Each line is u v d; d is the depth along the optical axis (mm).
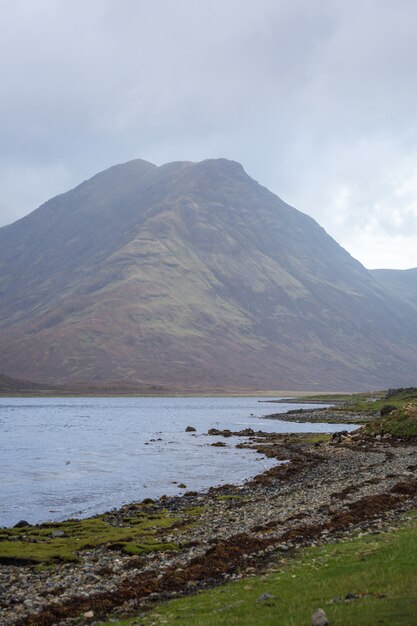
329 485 53281
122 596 24109
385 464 63875
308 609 18828
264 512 42469
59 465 78375
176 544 33500
